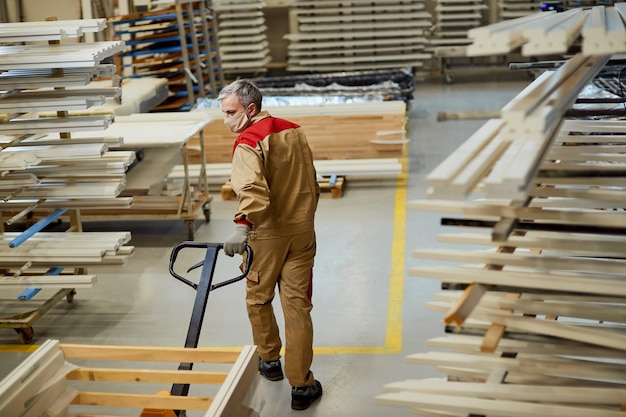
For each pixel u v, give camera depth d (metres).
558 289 3.31
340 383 5.35
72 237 6.34
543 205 3.91
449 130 11.92
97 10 13.27
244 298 6.75
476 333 3.58
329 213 8.76
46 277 6.08
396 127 9.74
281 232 4.88
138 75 12.26
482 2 16.75
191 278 7.25
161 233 8.48
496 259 3.36
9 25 6.15
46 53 5.77
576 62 4.20
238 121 4.83
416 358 3.59
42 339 6.19
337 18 15.39
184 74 12.37
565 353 3.41
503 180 2.66
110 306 6.73
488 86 15.09
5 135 6.64
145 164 9.40
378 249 7.68
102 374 4.08
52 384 3.95
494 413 3.33
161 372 4.04
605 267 3.35
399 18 15.34
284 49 17.38
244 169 4.57
